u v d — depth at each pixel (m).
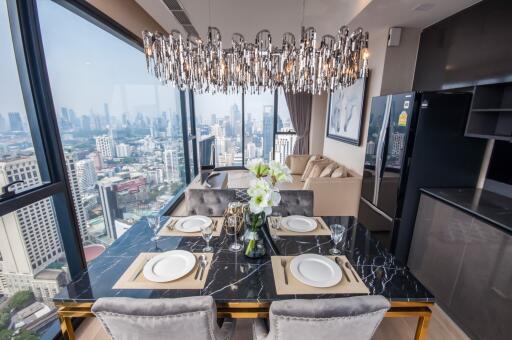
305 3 2.21
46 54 1.40
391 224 2.05
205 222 1.59
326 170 3.26
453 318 1.64
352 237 1.42
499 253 1.32
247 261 1.18
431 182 1.93
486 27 1.72
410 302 0.95
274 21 2.59
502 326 1.31
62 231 1.54
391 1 1.84
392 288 0.99
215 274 1.08
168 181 3.35
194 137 4.59
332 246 1.32
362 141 2.95
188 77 2.16
